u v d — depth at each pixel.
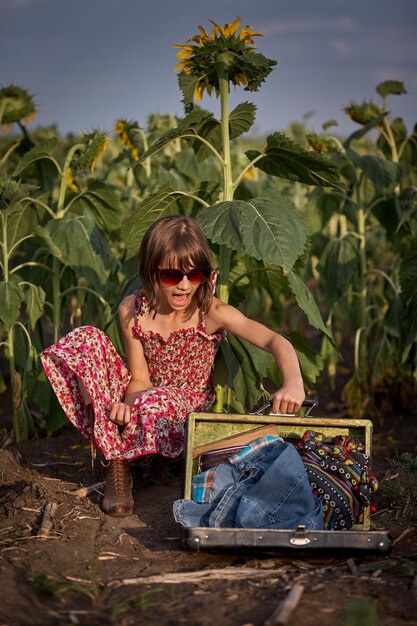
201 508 2.78
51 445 4.45
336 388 6.12
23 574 2.49
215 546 2.55
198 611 2.22
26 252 5.30
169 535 2.98
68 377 3.34
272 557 2.72
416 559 2.72
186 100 3.81
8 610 2.19
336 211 5.85
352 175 5.52
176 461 3.60
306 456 2.86
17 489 3.39
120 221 4.93
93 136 4.62
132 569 2.60
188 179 5.98
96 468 3.95
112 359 3.40
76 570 2.56
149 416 3.19
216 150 3.92
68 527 2.98
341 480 2.82
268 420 2.89
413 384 5.47
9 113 5.07
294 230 3.42
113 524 3.04
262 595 2.33
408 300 4.36
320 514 2.72
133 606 2.27
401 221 5.23
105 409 3.25
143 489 3.51
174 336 3.36
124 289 4.00
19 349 4.62
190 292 3.19
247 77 3.78
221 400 3.77
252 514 2.68
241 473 2.81
